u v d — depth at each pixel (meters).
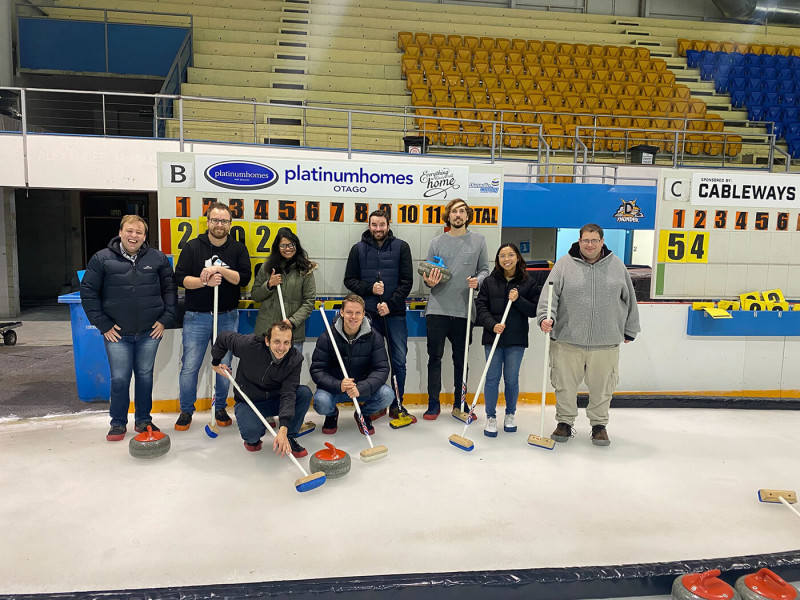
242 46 12.37
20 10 10.68
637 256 11.82
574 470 3.46
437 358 4.33
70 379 5.59
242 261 4.05
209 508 2.88
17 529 2.65
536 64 13.46
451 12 15.32
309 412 4.52
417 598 2.25
